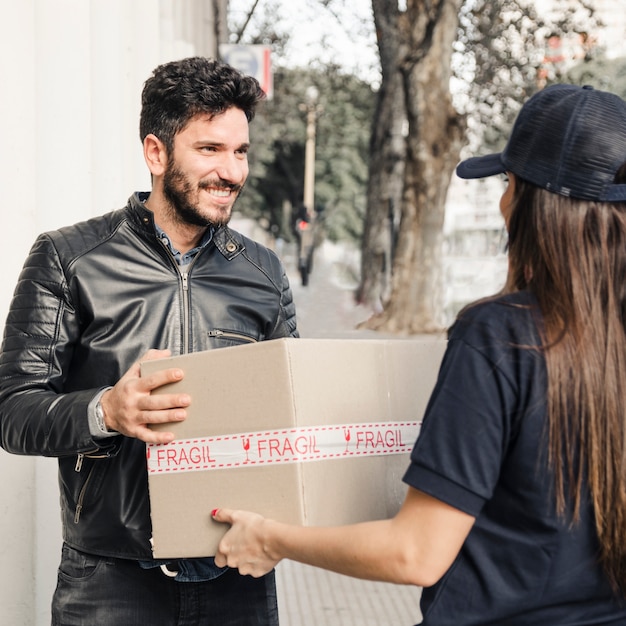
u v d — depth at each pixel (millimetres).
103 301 2170
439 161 17516
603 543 1433
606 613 1474
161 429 1827
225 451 1751
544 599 1447
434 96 17328
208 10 9039
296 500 1668
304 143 32531
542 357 1435
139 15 4750
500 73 17234
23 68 3207
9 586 3111
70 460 2182
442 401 1450
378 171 20109
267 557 1652
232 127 2189
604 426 1424
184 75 2168
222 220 2230
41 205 3469
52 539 3289
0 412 2076
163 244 2215
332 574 5164
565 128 1474
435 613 1469
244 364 1726
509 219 1553
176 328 2219
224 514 1727
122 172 4160
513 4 17000
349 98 23984
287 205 34469
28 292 2156
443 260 18000
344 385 1763
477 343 1454
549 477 1430
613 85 16844
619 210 1478
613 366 1436
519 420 1434
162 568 2121
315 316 21281
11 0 3139
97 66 4027
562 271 1458
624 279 1467
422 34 17625
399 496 1831
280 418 1687
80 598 2168
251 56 9883
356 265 36844
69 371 2205
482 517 1472
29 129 3225
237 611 2236
